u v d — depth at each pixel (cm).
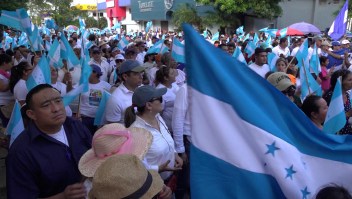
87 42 1115
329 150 240
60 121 244
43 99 238
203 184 212
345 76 462
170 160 341
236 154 212
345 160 240
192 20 3020
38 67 442
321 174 240
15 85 517
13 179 233
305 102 352
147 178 187
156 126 339
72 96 445
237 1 2592
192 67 213
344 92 475
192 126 214
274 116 226
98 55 812
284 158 216
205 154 213
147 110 332
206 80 213
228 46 942
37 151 238
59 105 245
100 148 242
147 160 316
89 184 237
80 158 249
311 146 241
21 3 1880
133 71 420
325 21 3191
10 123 344
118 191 176
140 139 269
